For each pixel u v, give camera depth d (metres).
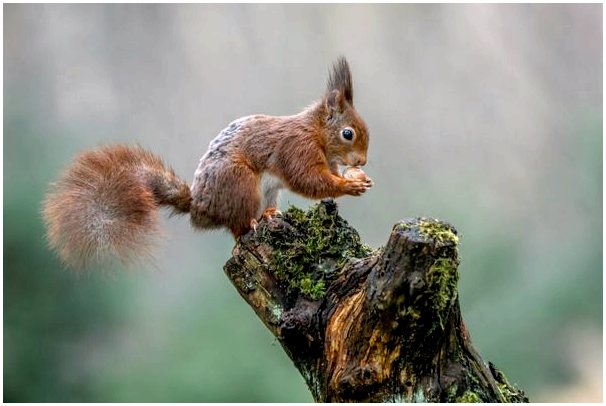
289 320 5.64
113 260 6.66
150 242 6.74
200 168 7.29
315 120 7.69
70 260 6.64
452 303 5.21
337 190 7.47
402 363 5.29
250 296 5.97
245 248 6.06
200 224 7.27
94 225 6.66
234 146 7.32
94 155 6.96
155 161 7.19
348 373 5.36
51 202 6.77
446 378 5.29
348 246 5.89
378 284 5.26
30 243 13.52
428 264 5.15
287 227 5.99
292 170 7.44
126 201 6.72
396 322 5.21
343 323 5.48
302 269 5.83
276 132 7.48
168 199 7.16
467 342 5.49
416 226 5.26
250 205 7.17
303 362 5.69
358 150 7.75
